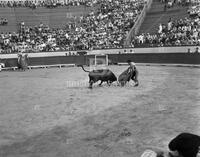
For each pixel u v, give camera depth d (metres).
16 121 9.05
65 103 11.48
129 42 33.69
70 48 34.66
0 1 43.81
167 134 7.18
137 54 30.52
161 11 36.59
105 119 8.85
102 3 42.81
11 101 12.42
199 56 25.19
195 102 10.79
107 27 37.50
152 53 29.30
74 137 7.28
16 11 42.25
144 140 6.83
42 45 35.53
